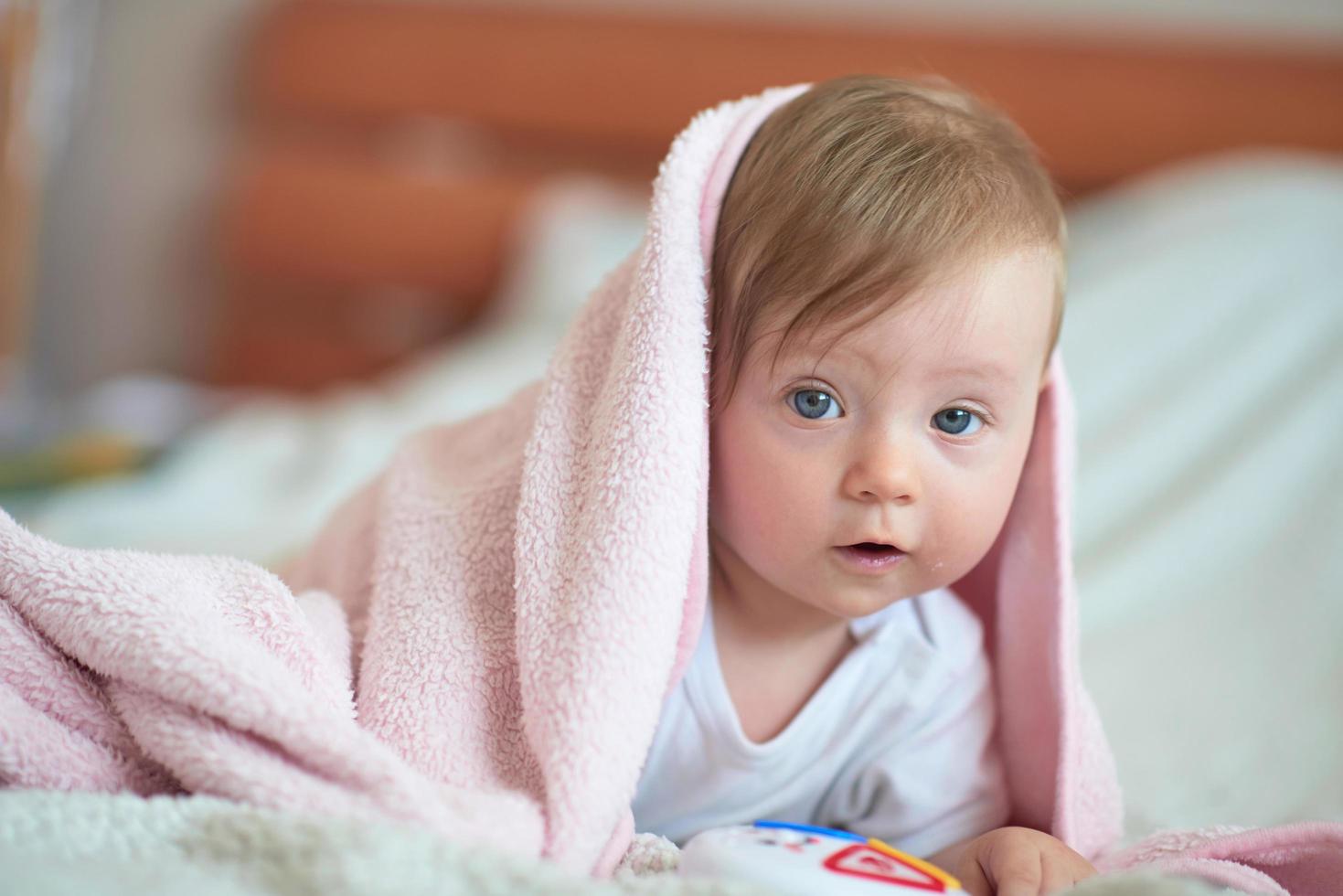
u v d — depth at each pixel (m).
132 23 2.65
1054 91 2.14
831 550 0.67
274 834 0.51
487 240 2.39
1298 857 0.67
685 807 0.76
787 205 0.67
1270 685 1.13
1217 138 2.09
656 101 2.34
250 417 1.91
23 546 0.63
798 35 2.28
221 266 2.65
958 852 0.73
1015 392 0.67
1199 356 1.62
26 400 2.17
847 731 0.76
